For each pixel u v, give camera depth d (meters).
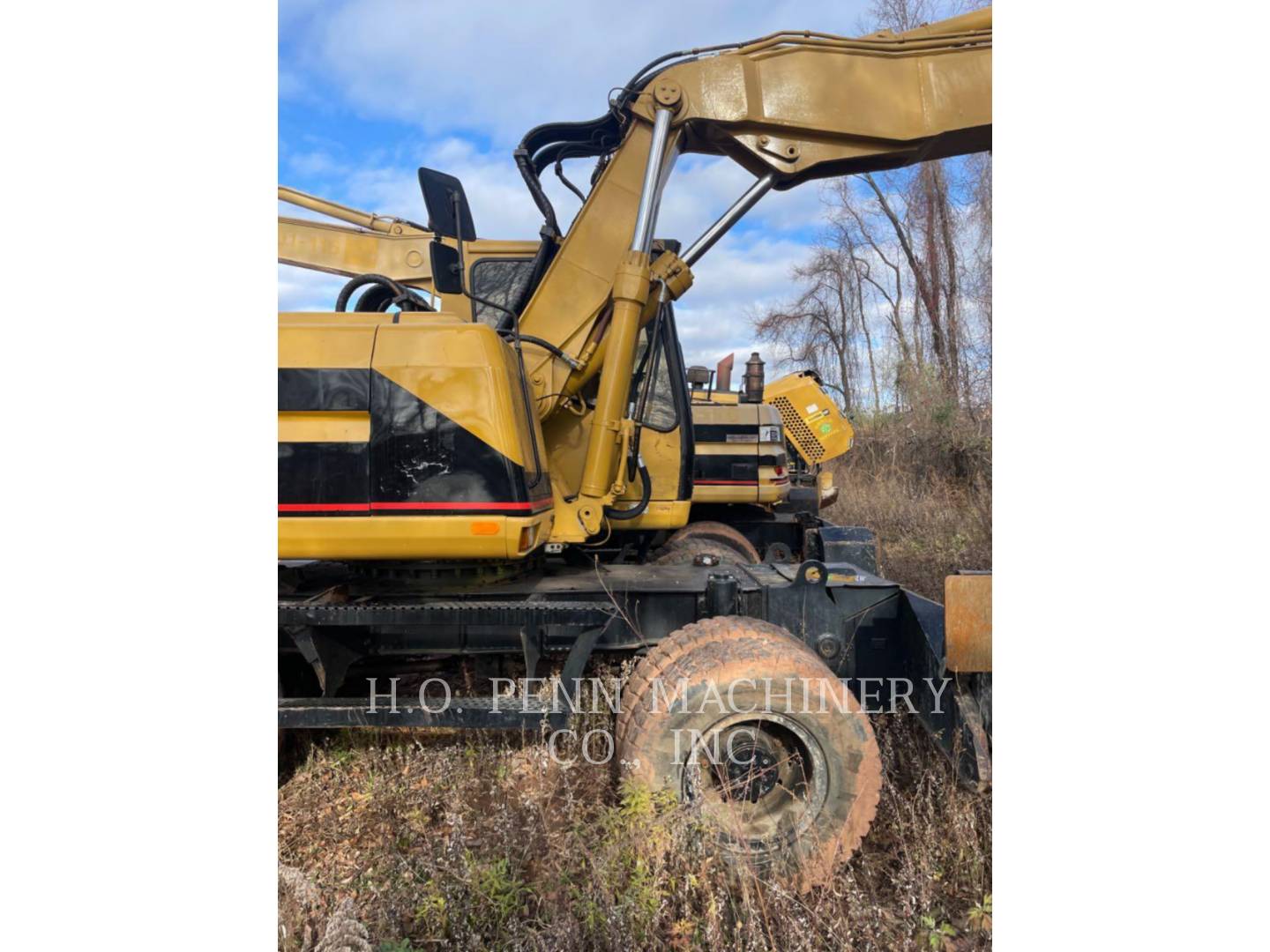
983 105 3.48
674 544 5.80
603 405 3.54
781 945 2.23
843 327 25.27
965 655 2.66
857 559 5.40
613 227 3.71
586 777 2.94
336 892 2.55
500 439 2.87
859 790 2.56
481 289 4.30
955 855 2.62
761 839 2.55
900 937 2.30
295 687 3.48
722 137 3.67
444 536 2.86
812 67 3.53
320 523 2.86
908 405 14.94
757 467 7.04
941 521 9.41
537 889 2.32
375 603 3.18
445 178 4.00
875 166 3.74
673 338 4.68
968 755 2.68
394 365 2.87
